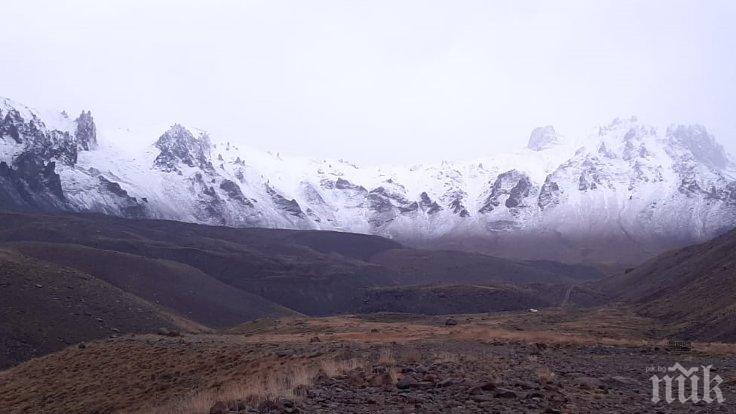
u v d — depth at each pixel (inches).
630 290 5920.3
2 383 1724.9
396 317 3978.8
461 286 6673.2
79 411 1264.8
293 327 3031.5
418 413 621.6
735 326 2292.1
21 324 3189.0
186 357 1528.1
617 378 931.3
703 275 4074.8
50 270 3983.8
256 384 900.0
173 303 5984.3
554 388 761.6
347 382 811.4
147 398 1228.5
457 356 1143.0
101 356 1742.1
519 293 6407.5
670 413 645.9
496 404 658.8
